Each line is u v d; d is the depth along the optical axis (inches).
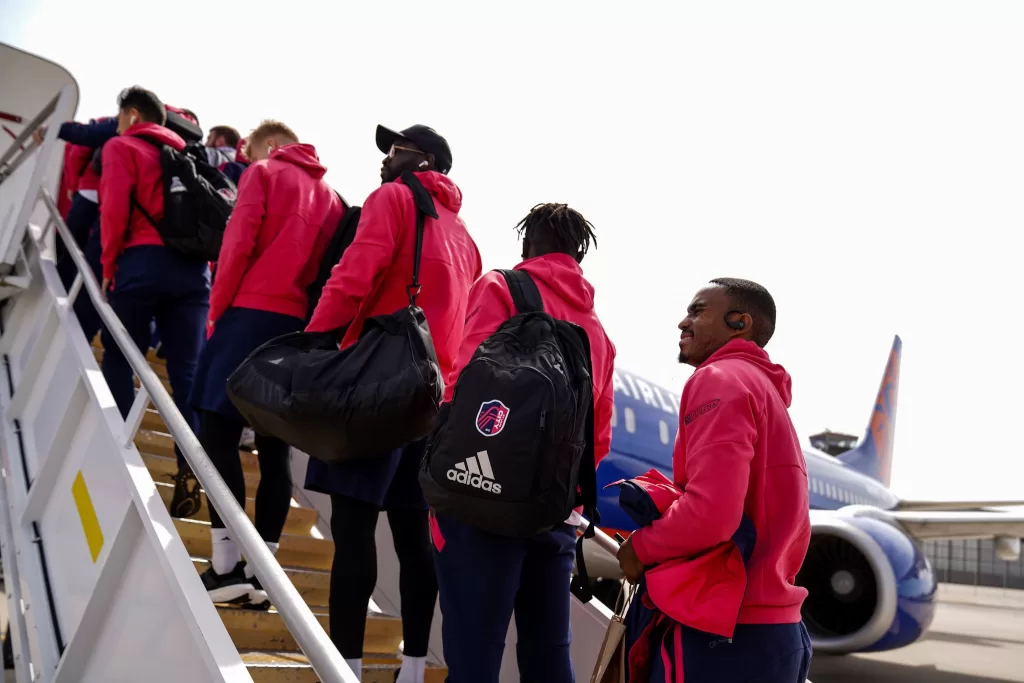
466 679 61.4
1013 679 375.2
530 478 58.1
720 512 59.1
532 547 68.9
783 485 63.8
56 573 96.3
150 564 71.8
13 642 99.0
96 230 156.5
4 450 121.3
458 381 62.1
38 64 165.3
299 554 119.9
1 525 110.3
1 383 135.6
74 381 105.5
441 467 60.1
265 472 97.4
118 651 74.5
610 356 79.2
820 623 279.1
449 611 63.1
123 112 134.1
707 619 60.1
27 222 133.6
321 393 71.2
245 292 99.2
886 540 265.4
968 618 938.1
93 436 93.7
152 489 75.6
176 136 133.8
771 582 62.0
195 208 124.8
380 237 84.1
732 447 60.4
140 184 125.9
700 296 75.7
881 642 259.1
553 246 78.4
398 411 70.7
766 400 64.9
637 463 257.0
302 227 101.2
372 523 81.7
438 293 88.6
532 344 64.4
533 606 69.9
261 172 100.6
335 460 75.5
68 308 116.6
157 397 73.0
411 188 89.1
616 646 68.0
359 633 79.4
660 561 63.0
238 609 93.2
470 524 60.6
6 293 141.3
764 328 73.9
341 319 82.4
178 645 63.5
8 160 156.9
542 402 59.2
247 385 74.5
